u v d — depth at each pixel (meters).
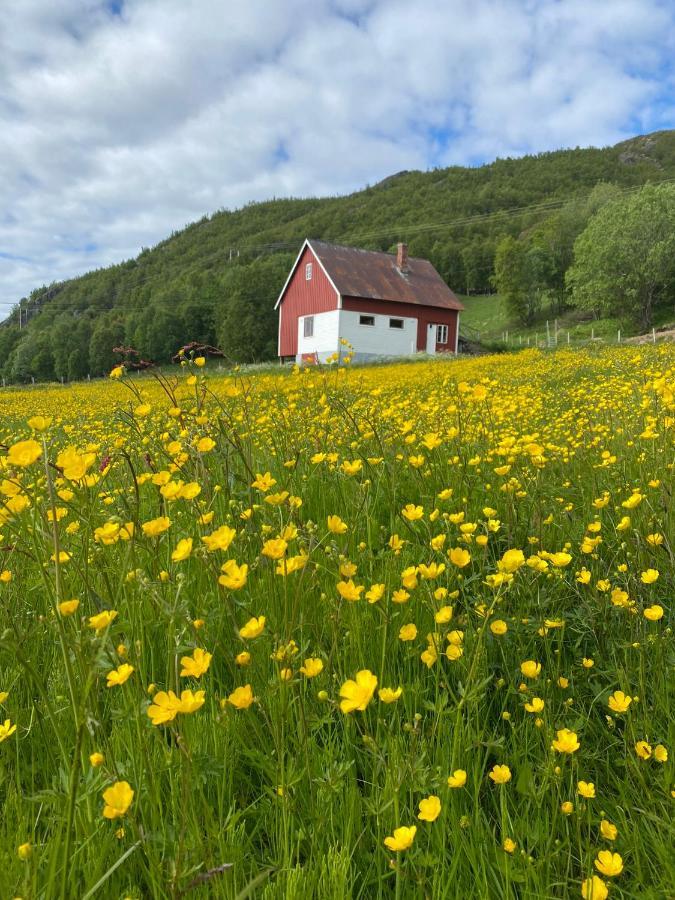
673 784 1.47
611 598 2.18
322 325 37.28
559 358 15.61
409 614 2.03
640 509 2.79
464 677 1.87
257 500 2.97
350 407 4.77
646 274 45.50
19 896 1.07
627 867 1.32
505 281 67.00
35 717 1.70
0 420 9.62
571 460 3.96
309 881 1.23
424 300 38.62
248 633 1.45
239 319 58.81
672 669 1.85
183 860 1.13
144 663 1.78
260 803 1.53
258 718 1.69
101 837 1.29
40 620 1.83
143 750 1.30
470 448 4.07
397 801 1.28
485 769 1.67
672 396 3.86
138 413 3.48
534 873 1.23
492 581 2.08
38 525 1.77
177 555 1.54
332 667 1.84
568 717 1.80
